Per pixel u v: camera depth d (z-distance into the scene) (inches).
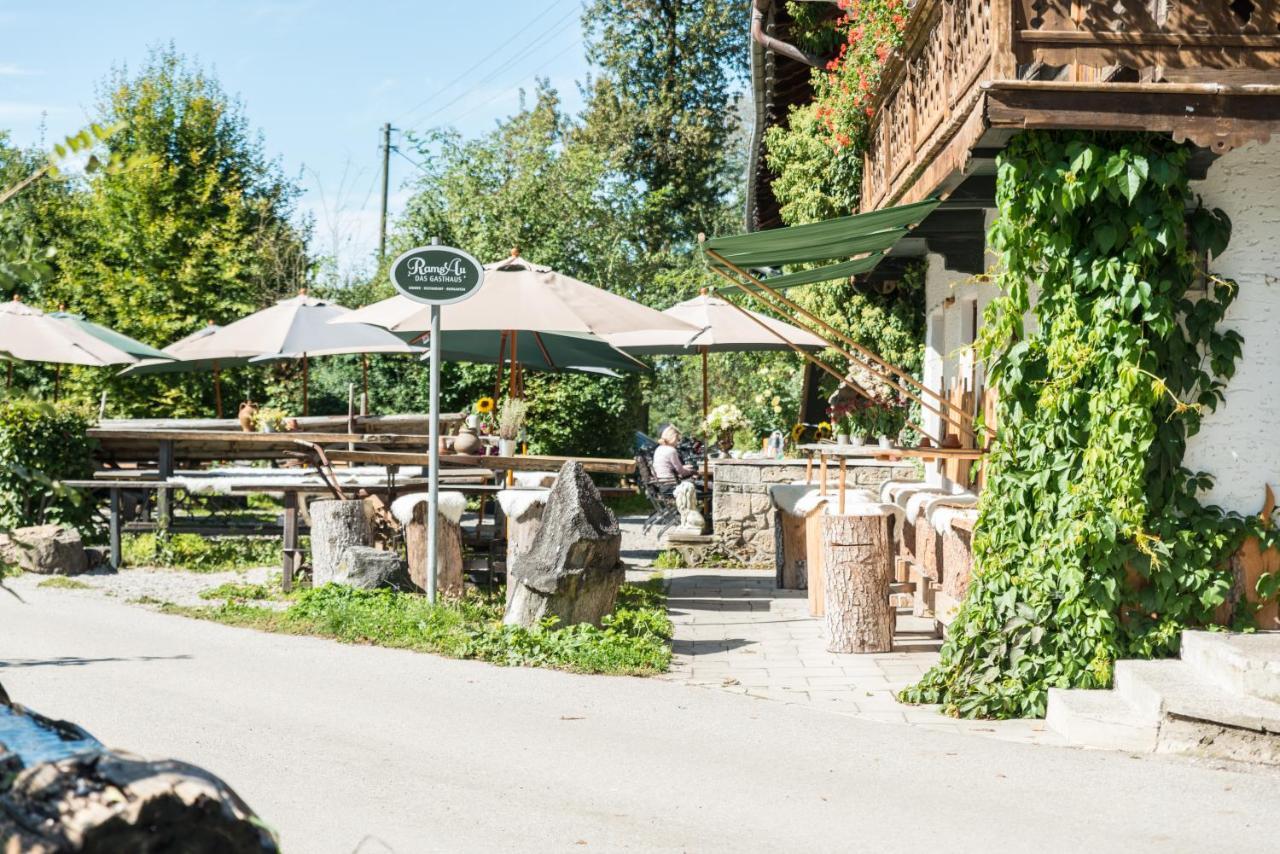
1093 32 267.7
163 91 1350.9
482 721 265.6
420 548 433.1
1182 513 280.4
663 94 1567.4
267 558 548.1
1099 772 232.1
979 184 345.4
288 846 181.6
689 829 194.5
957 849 187.3
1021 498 282.2
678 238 1588.3
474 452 483.5
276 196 1408.7
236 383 1019.9
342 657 335.3
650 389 1176.2
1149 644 278.2
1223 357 278.8
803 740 254.8
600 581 367.6
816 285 661.9
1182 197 272.1
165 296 1066.1
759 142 719.7
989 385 287.3
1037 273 276.5
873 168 480.1
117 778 86.6
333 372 999.0
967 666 287.3
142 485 506.3
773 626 408.8
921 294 596.7
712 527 596.7
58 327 666.2
